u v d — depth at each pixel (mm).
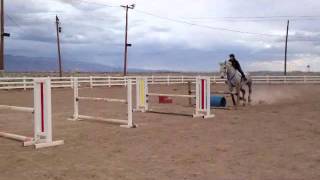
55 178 7188
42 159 8727
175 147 9852
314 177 7105
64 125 14016
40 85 10250
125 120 14383
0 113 18094
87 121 15086
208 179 7039
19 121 15344
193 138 11070
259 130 12383
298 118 15227
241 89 20297
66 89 36906
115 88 39188
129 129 12953
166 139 10977
